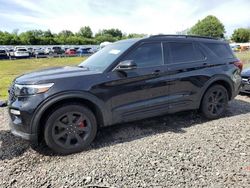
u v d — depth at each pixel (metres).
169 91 4.46
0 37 73.62
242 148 3.67
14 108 3.54
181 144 3.84
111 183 2.89
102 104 3.86
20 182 2.97
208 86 4.90
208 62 4.90
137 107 4.16
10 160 3.50
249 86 6.80
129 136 4.26
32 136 3.49
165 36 4.61
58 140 3.65
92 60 4.62
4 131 4.55
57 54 43.44
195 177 2.95
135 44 4.23
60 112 3.61
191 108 4.80
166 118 5.13
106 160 3.42
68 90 3.58
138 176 3.00
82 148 3.77
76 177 3.03
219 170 3.08
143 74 4.16
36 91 3.45
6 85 10.75
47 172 3.17
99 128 4.50
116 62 4.02
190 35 4.95
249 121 4.88
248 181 2.83
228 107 5.95
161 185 2.81
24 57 38.34
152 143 3.91
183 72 4.56
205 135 4.19
